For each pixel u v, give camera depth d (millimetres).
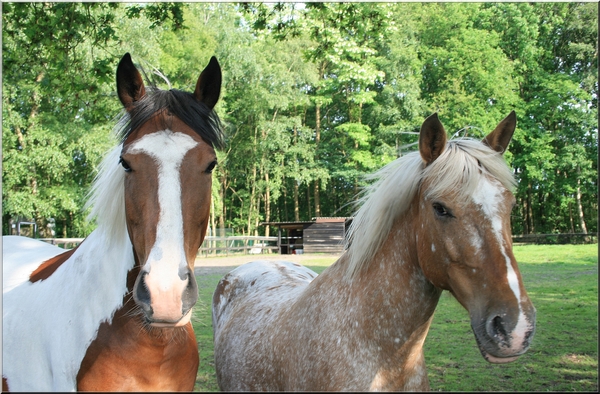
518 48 24391
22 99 17484
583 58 24609
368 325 2104
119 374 2094
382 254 2193
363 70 17859
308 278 3625
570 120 23094
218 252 20266
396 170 2250
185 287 1818
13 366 2383
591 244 18047
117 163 2318
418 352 2189
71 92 7000
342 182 27812
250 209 25078
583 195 26234
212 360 4586
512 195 1924
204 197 2068
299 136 24625
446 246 1910
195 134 2127
